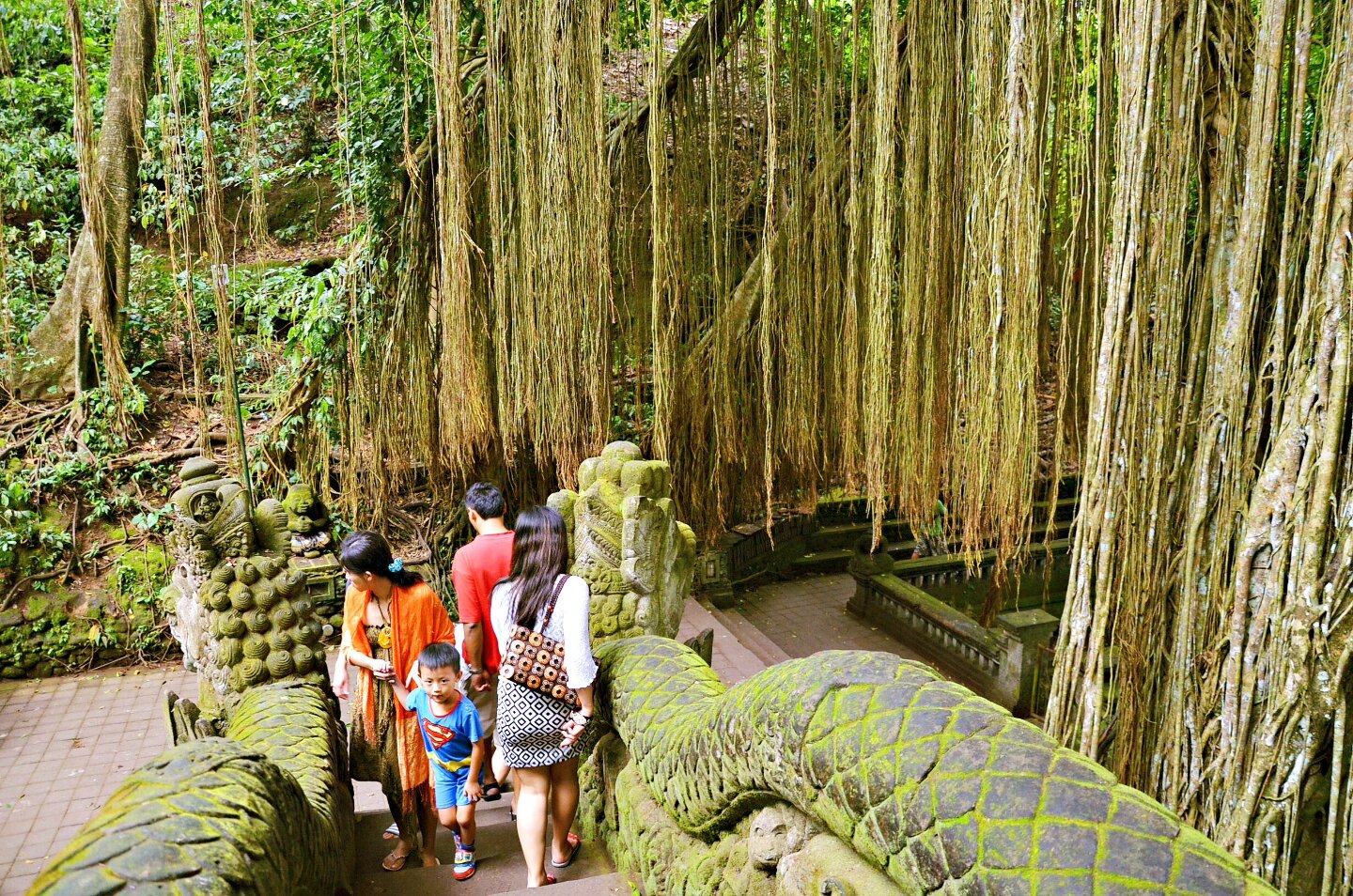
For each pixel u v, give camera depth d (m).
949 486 5.34
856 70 5.20
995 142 4.07
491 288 7.19
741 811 1.99
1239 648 2.46
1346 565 2.20
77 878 1.19
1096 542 2.95
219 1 8.45
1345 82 2.29
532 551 2.80
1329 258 2.29
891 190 4.79
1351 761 2.19
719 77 7.17
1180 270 2.85
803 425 6.59
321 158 10.02
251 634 3.23
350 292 8.23
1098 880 1.05
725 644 9.08
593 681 2.79
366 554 3.13
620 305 7.68
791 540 13.59
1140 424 2.88
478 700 3.31
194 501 3.23
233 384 5.70
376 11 7.73
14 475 9.20
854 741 1.43
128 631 8.73
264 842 1.44
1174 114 2.86
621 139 7.32
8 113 10.80
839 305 6.46
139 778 1.50
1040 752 1.23
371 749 3.40
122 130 8.23
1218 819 2.54
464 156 6.51
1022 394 3.95
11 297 10.45
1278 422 2.48
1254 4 2.84
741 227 7.47
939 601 10.70
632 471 3.29
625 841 2.80
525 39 5.88
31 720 7.55
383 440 8.75
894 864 1.32
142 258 11.40
